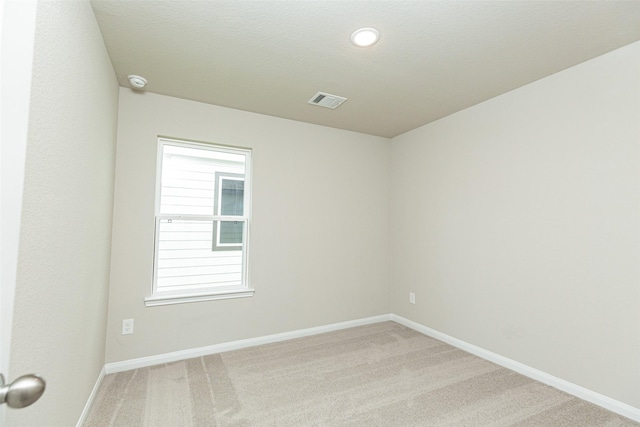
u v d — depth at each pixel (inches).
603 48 79.3
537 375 94.0
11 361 33.9
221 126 118.0
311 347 119.6
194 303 111.2
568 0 61.9
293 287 130.6
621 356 77.2
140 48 80.4
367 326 145.3
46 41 42.2
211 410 78.4
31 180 38.5
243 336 119.4
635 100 76.2
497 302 106.3
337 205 143.0
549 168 93.0
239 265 123.9
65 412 55.4
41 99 40.9
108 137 86.0
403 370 100.5
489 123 111.0
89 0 62.6
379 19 68.4
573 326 86.4
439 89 103.4
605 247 80.7
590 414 77.1
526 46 78.7
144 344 102.9
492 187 109.2
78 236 60.0
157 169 108.9
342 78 96.2
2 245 32.5
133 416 75.2
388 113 125.0
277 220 128.3
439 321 128.7
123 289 100.7
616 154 79.2
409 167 147.3
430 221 134.8
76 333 60.7
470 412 78.1
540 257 94.6
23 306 37.0
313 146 137.7
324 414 77.2
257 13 66.7
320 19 68.6
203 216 117.0
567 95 89.4
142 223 104.3
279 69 91.0
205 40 76.8
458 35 74.2
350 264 145.3
